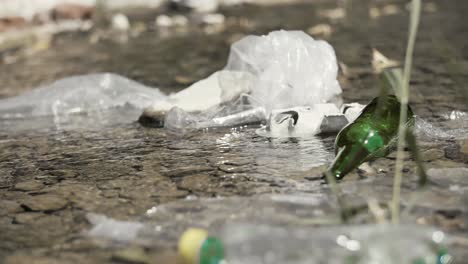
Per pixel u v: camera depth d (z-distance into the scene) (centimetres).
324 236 276
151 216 338
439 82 666
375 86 663
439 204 328
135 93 672
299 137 487
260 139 489
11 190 403
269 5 1817
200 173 410
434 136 460
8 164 470
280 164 417
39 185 410
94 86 680
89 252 299
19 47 1227
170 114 555
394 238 267
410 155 415
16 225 341
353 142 405
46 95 676
